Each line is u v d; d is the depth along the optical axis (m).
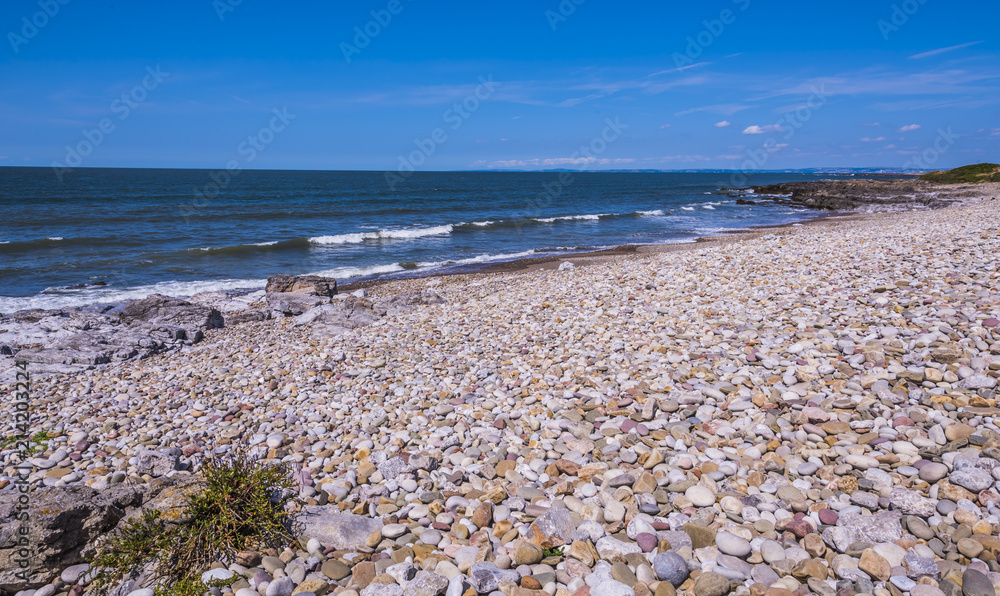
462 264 29.56
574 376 8.15
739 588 3.64
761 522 4.24
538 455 5.83
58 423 8.20
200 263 29.05
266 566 4.23
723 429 5.84
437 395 8.12
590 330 10.67
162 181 107.81
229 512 4.43
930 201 56.78
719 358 8.07
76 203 58.06
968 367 6.34
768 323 9.43
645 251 32.88
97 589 4.02
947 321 8.00
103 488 5.02
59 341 13.04
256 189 90.75
